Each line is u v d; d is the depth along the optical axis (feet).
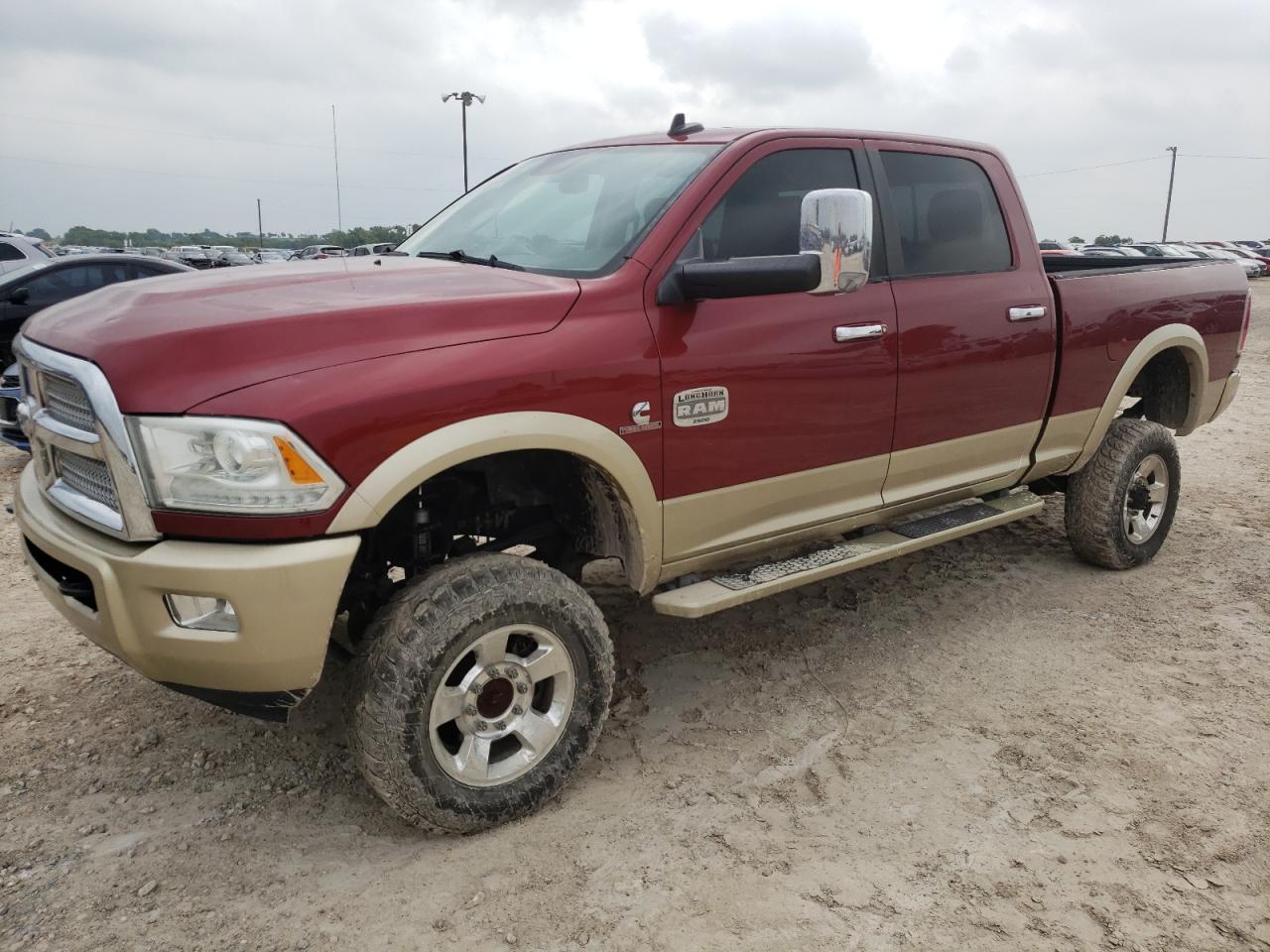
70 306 9.41
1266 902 8.29
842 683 12.35
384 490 7.89
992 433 13.34
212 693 8.22
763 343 10.41
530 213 11.66
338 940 7.77
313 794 9.84
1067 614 14.65
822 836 9.14
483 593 8.67
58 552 8.29
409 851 8.93
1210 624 14.30
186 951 7.62
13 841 8.95
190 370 7.52
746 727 11.23
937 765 10.41
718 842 9.05
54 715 11.25
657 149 11.59
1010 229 13.58
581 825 9.30
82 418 8.14
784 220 11.10
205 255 123.13
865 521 12.39
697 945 7.73
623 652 13.23
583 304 9.27
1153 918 8.08
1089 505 15.69
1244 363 46.32
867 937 7.83
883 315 11.59
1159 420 17.51
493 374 8.45
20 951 7.57
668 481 9.92
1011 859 8.82
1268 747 10.83
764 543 11.29
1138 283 15.33
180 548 7.59
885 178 12.17
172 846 8.95
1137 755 10.62
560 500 10.52
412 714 8.39
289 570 7.57
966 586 15.76
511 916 8.05
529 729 9.27
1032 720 11.41
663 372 9.61
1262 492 21.94
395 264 10.66
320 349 7.89
